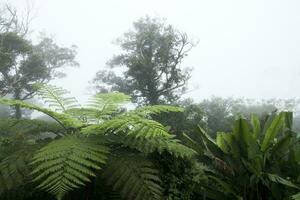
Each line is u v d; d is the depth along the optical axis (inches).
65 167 80.0
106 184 92.6
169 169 121.7
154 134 85.9
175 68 1091.3
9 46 927.7
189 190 127.8
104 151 87.2
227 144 172.9
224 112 1126.4
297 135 187.5
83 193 96.8
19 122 108.8
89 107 115.6
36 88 116.6
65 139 92.5
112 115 118.6
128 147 102.4
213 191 152.3
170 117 696.4
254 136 174.4
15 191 100.5
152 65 1064.2
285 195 161.9
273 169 165.5
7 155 98.2
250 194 163.3
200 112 751.7
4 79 940.6
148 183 87.9
